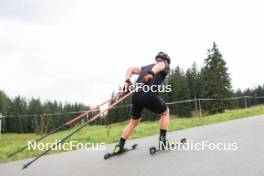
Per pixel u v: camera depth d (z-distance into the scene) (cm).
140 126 1230
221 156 397
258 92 6931
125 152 487
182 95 5169
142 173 354
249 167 335
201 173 330
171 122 1214
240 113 1373
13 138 1265
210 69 3934
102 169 395
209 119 1207
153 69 435
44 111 9131
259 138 502
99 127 1384
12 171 448
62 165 452
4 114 8512
